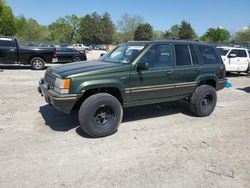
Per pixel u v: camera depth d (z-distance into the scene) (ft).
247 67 55.67
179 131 19.58
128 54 19.93
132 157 15.17
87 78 17.19
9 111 22.59
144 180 12.89
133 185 12.44
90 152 15.60
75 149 15.90
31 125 19.49
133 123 20.90
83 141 17.08
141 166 14.20
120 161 14.66
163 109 25.00
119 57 20.36
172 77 20.80
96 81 17.37
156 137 18.26
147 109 24.79
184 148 16.63
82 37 339.98
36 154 15.10
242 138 18.63
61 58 66.44
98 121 17.74
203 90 22.63
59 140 17.10
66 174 13.17
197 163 14.74
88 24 335.67
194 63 22.41
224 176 13.50
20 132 18.15
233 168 14.33
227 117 23.57
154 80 19.86
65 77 16.75
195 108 22.77
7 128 18.76
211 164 14.67
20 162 14.15
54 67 19.56
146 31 287.28
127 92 18.75
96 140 17.33
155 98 20.39
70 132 18.45
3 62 50.70
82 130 18.86
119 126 20.07
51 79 18.26
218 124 21.53
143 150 16.14
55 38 331.77
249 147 17.10
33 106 24.25
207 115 23.43
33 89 31.83
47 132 18.31
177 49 21.49
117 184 12.48
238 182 13.02
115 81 18.01
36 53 52.13
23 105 24.52
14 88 32.17
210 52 24.02
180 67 21.30
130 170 13.76
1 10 201.87
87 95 18.47
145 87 19.51
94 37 337.31
